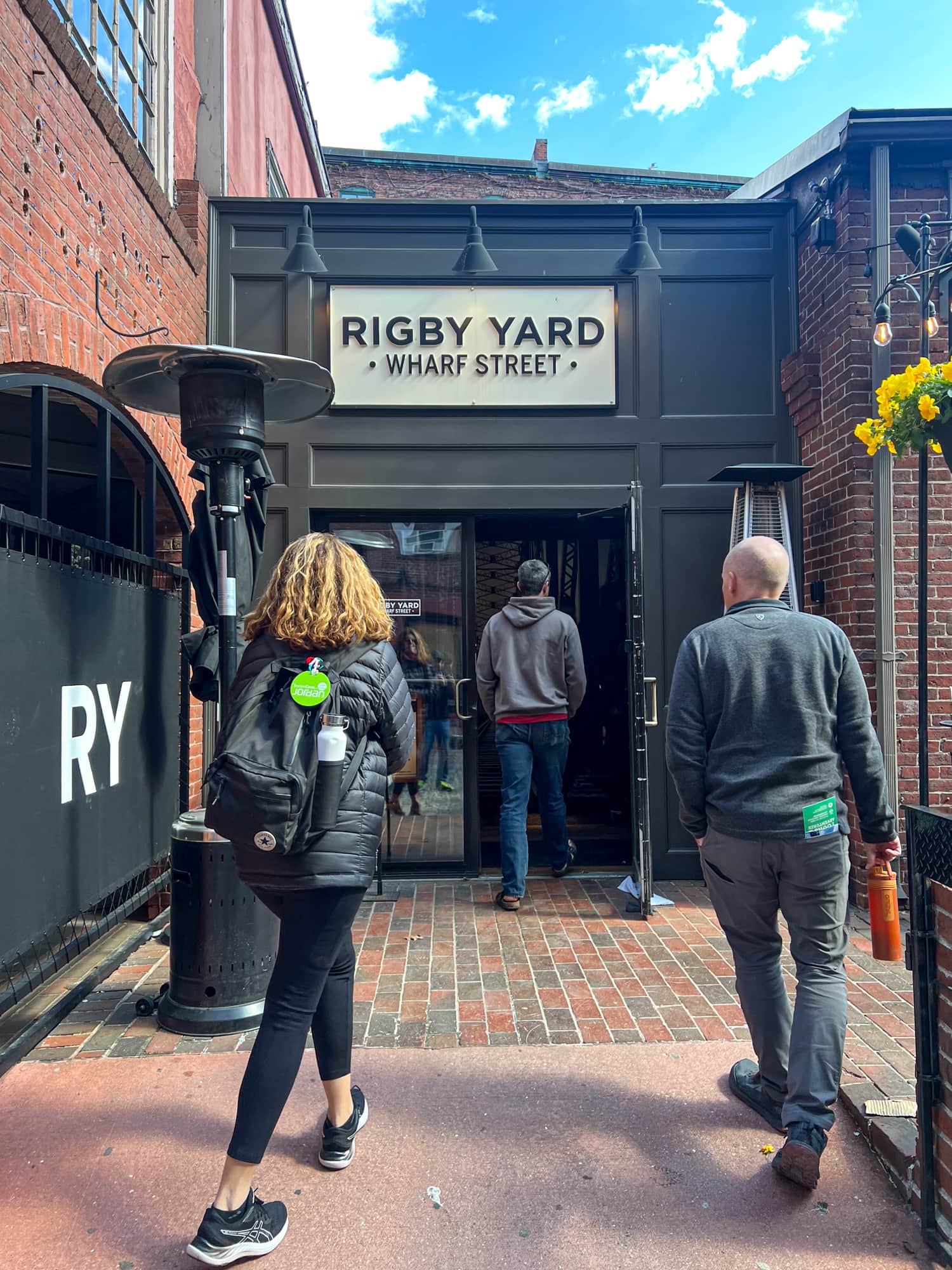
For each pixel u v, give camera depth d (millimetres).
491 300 5184
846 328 4492
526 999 3336
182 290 4656
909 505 4402
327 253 5156
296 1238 2004
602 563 6879
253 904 3129
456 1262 1935
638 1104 2572
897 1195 2154
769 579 2473
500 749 4668
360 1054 2887
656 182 13219
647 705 4422
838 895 2266
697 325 5227
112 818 3420
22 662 2723
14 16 2805
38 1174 2240
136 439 4055
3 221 2730
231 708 1994
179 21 5023
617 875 5184
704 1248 1976
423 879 5117
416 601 5262
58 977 3666
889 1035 2967
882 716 4363
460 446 5156
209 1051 2938
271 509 5121
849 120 4359
